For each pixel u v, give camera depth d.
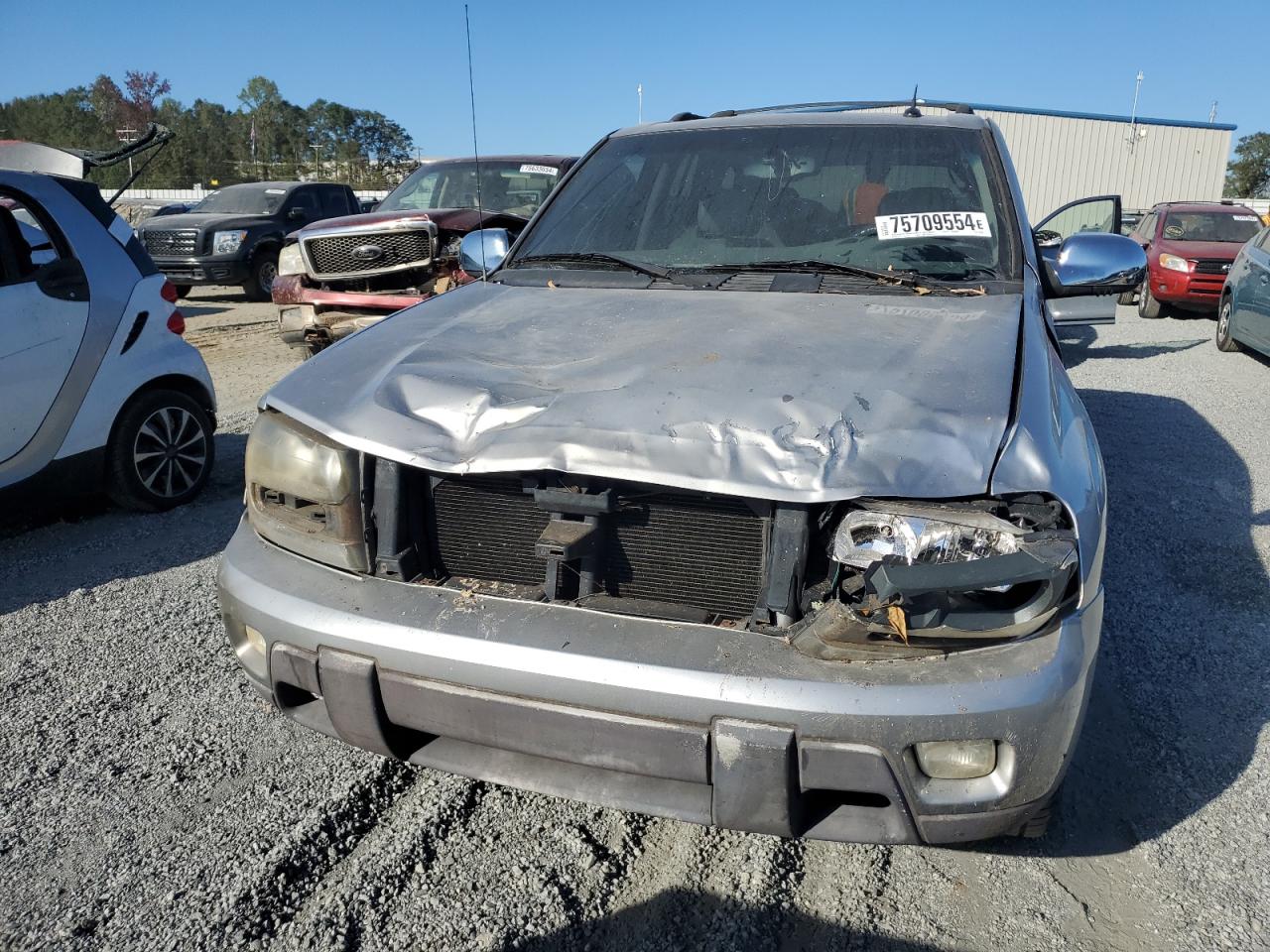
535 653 1.88
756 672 1.78
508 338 2.46
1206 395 7.39
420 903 2.13
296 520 2.24
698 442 1.91
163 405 4.80
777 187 3.14
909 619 1.76
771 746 1.75
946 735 1.74
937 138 3.21
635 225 3.18
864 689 1.74
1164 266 12.19
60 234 4.40
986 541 1.77
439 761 2.09
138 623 3.53
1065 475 1.91
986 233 2.88
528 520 2.08
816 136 3.30
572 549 1.95
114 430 4.58
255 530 2.38
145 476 4.76
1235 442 5.91
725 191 3.18
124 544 4.39
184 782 2.55
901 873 2.24
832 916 2.11
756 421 1.94
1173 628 3.44
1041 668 1.76
